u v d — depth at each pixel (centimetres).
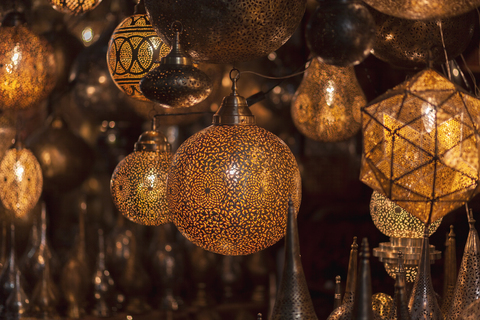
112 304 491
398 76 415
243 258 553
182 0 221
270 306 548
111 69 270
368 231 550
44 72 308
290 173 221
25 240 501
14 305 442
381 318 230
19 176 321
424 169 213
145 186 253
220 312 527
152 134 259
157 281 520
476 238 235
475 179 209
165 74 217
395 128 215
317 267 554
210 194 215
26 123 538
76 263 482
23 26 306
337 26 193
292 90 477
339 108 270
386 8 204
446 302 252
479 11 237
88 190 599
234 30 222
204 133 222
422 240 244
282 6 222
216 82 344
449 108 204
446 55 225
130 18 268
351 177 595
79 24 481
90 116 416
